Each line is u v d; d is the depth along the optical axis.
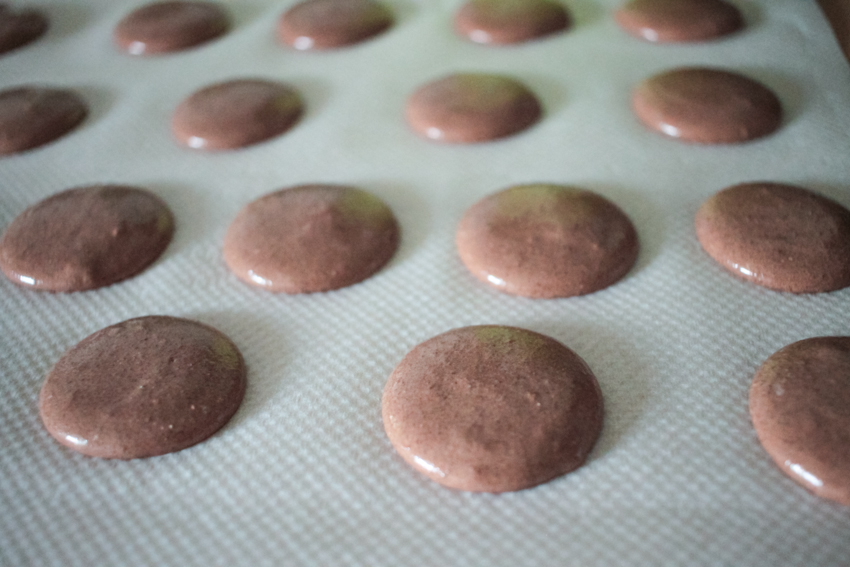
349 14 0.26
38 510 0.14
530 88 0.23
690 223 0.19
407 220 0.19
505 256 0.17
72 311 0.17
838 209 0.18
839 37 0.23
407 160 0.21
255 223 0.19
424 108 0.22
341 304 0.17
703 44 0.24
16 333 0.17
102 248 0.18
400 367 0.16
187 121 0.22
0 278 0.18
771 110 0.21
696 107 0.21
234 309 0.17
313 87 0.24
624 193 0.19
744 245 0.17
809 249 0.17
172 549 0.14
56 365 0.16
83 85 0.24
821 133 0.20
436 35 0.26
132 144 0.22
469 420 0.14
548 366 0.15
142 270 0.18
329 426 0.15
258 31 0.27
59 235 0.18
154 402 0.15
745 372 0.16
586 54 0.24
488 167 0.21
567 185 0.19
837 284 0.17
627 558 0.13
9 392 0.16
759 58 0.23
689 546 0.13
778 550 0.13
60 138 0.22
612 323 0.17
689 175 0.20
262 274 0.18
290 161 0.21
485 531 0.14
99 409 0.15
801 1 0.25
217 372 0.16
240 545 0.14
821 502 0.14
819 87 0.22
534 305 0.17
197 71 0.25
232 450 0.15
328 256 0.18
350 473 0.15
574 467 0.14
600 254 0.17
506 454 0.14
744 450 0.14
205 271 0.18
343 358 0.16
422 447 0.14
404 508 0.14
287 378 0.16
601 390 0.15
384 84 0.24
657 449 0.15
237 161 0.21
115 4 0.29
